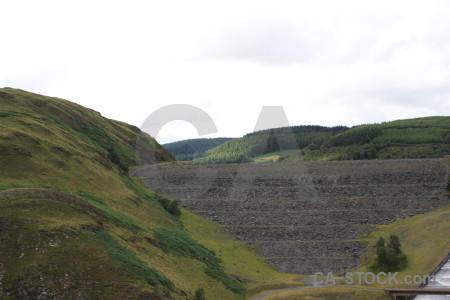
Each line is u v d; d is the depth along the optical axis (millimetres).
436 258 74250
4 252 45844
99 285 44781
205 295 59250
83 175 79500
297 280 72750
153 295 46125
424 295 63281
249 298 63719
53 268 44812
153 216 81000
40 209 52938
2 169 69938
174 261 65250
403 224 93062
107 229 57062
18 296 41719
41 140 83250
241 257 83875
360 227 93750
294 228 94000
